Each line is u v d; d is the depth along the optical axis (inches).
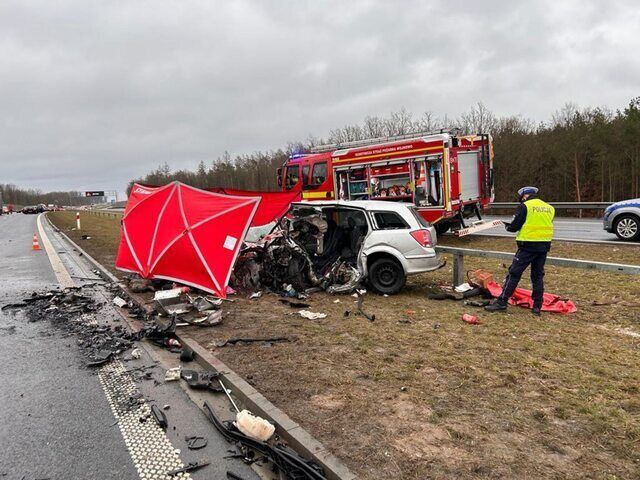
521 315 255.0
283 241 329.1
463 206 554.6
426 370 176.7
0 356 209.2
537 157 1328.7
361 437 129.0
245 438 131.3
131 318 270.7
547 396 152.4
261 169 2378.2
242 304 292.8
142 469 120.9
